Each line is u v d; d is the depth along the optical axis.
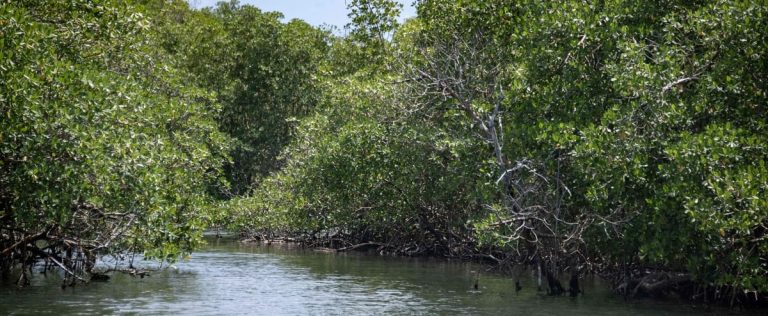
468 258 25.64
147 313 13.86
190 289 17.27
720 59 14.71
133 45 18.25
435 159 22.75
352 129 23.42
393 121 23.23
